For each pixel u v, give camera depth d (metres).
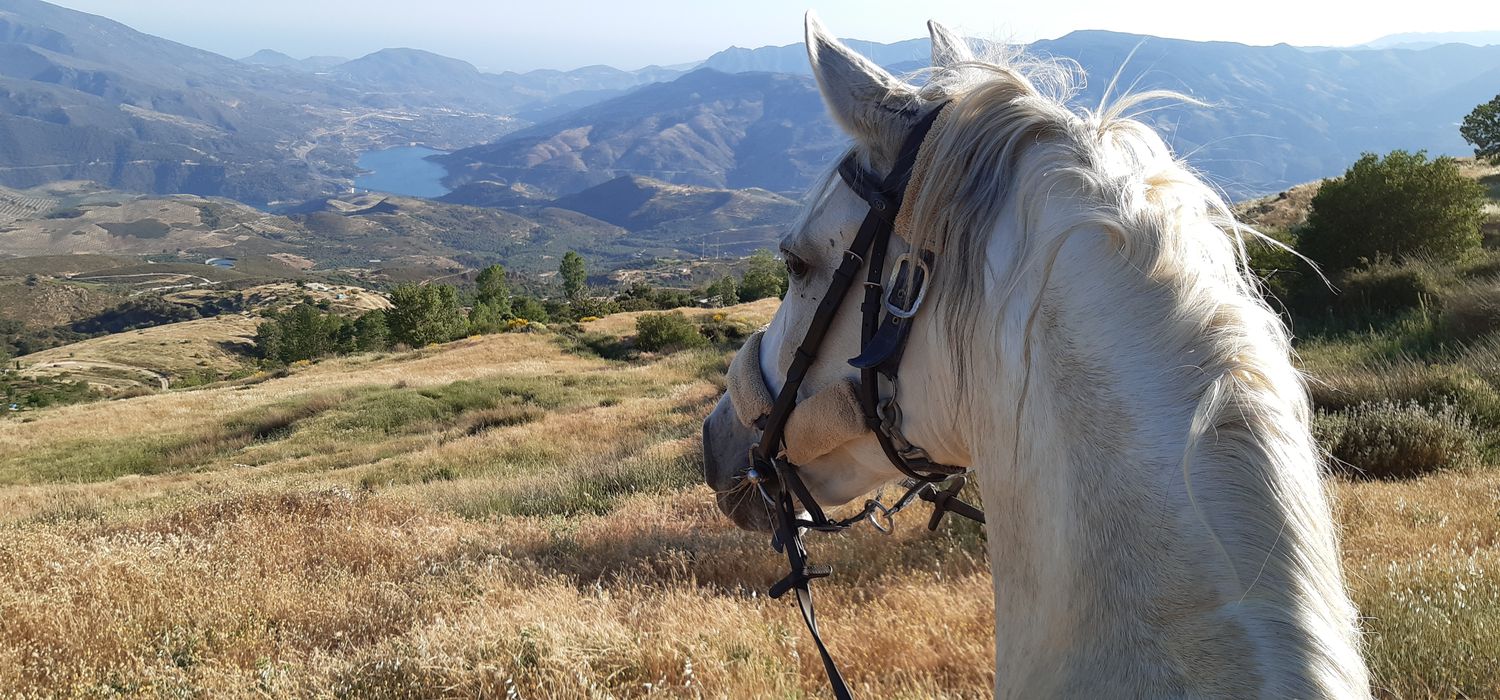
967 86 1.20
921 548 5.20
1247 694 0.79
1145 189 1.00
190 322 149.75
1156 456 0.89
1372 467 6.28
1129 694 0.85
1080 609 0.92
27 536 6.73
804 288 1.32
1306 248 14.37
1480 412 7.21
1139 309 0.94
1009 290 1.03
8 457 22.81
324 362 42.00
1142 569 0.88
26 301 190.88
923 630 3.65
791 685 3.18
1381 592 3.07
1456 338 9.89
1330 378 8.41
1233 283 1.02
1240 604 0.82
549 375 28.70
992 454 1.08
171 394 34.06
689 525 6.93
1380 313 12.38
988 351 1.06
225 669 4.11
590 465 11.98
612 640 3.81
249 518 7.57
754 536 6.11
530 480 11.52
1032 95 1.13
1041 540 0.99
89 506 13.75
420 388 27.17
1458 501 4.82
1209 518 0.84
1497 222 17.09
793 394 1.33
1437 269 13.09
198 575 5.66
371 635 4.75
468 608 4.77
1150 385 0.91
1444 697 2.39
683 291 65.19
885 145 1.21
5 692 3.98
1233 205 1.12
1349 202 13.95
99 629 4.64
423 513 8.52
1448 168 14.02
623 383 26.38
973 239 1.07
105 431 25.12
